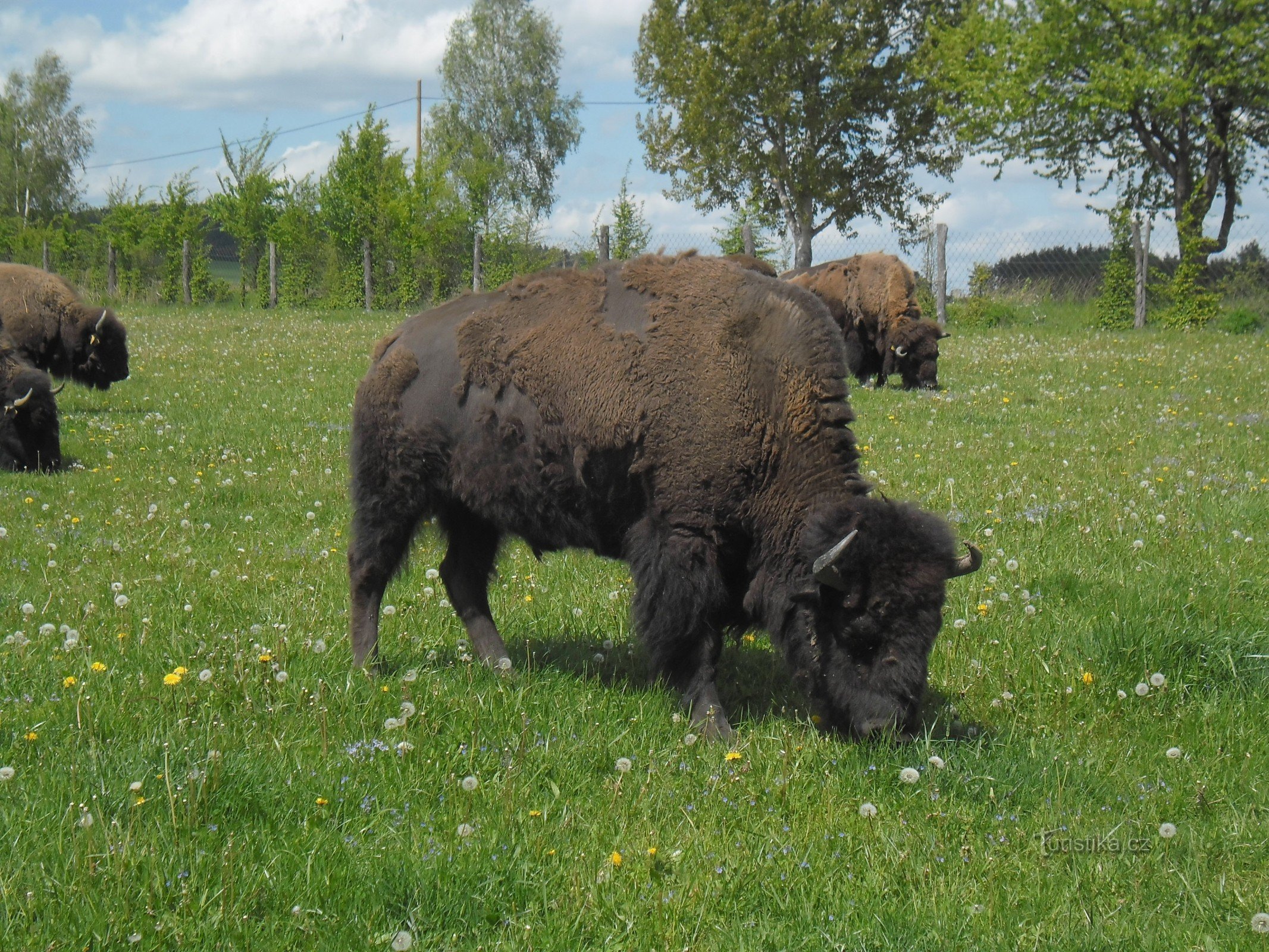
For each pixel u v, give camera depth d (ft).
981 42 106.22
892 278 53.78
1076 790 13.07
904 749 13.56
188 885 9.91
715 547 15.10
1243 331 77.97
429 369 17.19
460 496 17.22
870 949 9.79
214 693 14.51
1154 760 13.93
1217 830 12.07
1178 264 86.94
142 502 27.96
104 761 12.19
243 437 37.58
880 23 132.16
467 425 16.81
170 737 12.80
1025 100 98.84
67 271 138.82
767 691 16.55
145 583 20.52
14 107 240.12
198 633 17.44
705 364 15.01
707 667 15.17
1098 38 95.25
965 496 27.25
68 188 246.47
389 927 9.78
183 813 11.28
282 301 115.55
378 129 111.45
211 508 27.78
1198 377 51.96
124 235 129.90
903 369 52.85
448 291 110.52
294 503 28.45
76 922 9.37
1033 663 16.69
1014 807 12.72
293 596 19.98
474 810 11.93
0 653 15.62
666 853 10.98
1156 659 16.66
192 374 53.88
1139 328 82.33
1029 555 21.90
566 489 16.12
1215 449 33.65
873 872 10.99
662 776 12.84
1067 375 53.83
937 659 16.78
